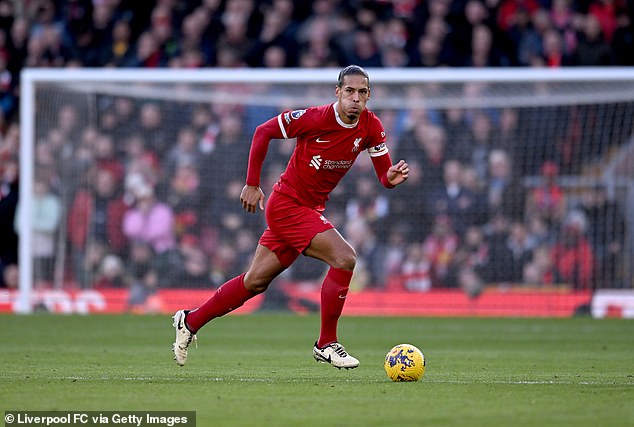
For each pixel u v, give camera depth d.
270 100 58.16
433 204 56.62
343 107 24.31
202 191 57.75
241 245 57.41
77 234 55.53
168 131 57.72
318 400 20.06
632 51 59.88
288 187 25.09
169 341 37.69
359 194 57.16
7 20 66.31
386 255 56.22
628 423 17.38
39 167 55.53
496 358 31.44
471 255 55.44
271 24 64.00
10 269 60.12
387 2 64.19
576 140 55.12
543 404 19.61
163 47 65.44
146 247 56.25
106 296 55.53
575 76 51.81
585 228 54.44
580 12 61.56
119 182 56.56
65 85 55.88
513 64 61.03
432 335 41.38
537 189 55.62
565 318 51.09
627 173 54.16
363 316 53.28
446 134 57.16
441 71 52.62
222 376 25.06
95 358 30.58
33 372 25.91
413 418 17.80
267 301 55.62
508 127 56.25
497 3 61.91
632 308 52.81
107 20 65.94
